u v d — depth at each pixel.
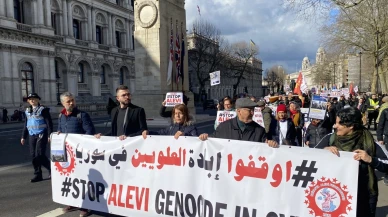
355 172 3.36
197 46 58.34
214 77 18.30
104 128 22.06
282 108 6.46
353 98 31.66
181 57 23.78
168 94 12.68
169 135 5.00
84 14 49.97
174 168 4.55
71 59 46.53
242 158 4.07
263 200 3.93
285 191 3.79
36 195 6.56
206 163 4.32
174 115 5.22
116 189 5.00
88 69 50.59
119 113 5.74
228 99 8.07
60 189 5.52
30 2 39.97
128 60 60.12
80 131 5.98
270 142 3.89
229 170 4.16
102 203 5.11
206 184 4.31
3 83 35.41
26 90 38.81
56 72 45.25
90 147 5.23
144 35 21.69
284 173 3.80
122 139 4.99
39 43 39.91
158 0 21.16
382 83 45.03
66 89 46.00
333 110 8.08
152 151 4.73
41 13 40.41
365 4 30.47
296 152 3.73
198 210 4.36
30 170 9.01
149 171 4.75
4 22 35.34
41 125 7.51
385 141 7.44
